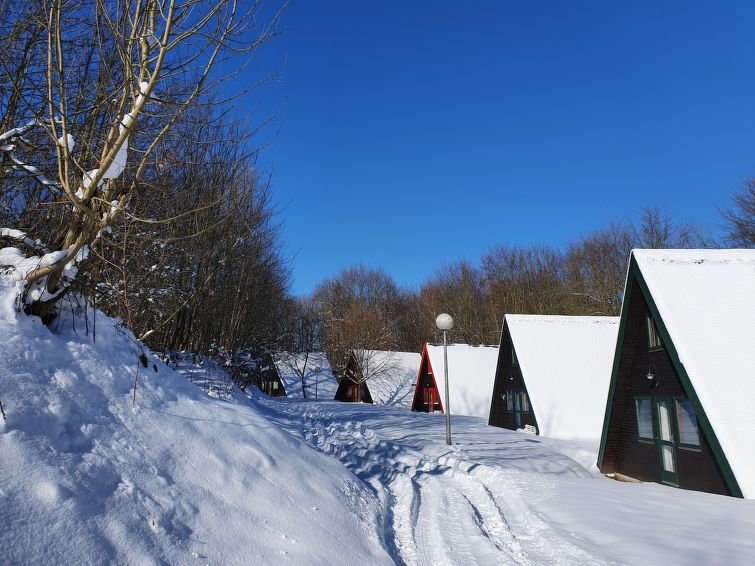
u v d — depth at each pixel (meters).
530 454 12.40
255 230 18.69
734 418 8.53
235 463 4.80
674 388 10.55
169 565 3.08
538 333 19.27
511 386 20.62
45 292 4.36
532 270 50.81
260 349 23.52
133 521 3.25
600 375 18.00
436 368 29.41
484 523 6.14
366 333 47.62
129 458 3.85
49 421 3.54
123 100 3.85
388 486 7.78
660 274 11.02
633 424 12.16
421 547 5.26
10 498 2.77
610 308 39.91
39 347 4.13
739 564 4.30
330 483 5.89
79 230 4.45
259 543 3.83
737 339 9.59
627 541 4.97
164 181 5.76
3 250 4.73
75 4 5.38
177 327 14.42
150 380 5.12
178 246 9.05
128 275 5.86
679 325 9.94
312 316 52.16
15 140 4.83
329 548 4.25
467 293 53.00
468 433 15.90
